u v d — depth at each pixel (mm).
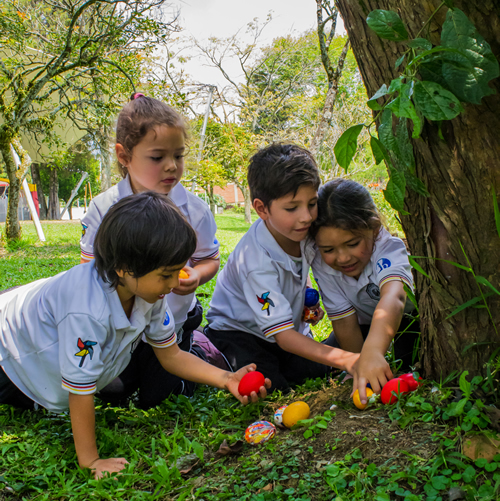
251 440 1941
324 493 1525
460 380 1662
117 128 2850
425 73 1480
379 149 1557
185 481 1763
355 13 1821
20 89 13008
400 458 1597
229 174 21750
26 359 2217
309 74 24109
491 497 1318
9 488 1772
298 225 2342
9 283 7340
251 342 2953
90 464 1932
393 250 2475
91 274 2088
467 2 1492
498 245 1749
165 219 1868
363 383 1982
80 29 12344
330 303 2684
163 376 2650
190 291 2680
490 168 1660
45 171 41531
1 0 12234
